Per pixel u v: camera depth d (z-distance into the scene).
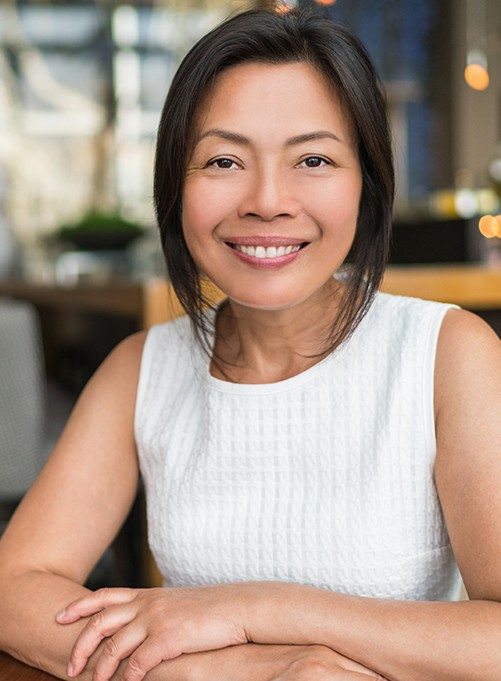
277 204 0.96
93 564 1.17
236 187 0.98
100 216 4.04
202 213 1.00
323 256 1.00
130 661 0.91
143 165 8.30
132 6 8.17
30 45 8.13
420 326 1.05
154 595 0.95
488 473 0.96
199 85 0.98
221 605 0.91
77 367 3.64
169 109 1.01
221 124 0.97
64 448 1.19
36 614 1.02
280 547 1.06
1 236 8.11
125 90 8.26
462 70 8.09
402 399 1.03
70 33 8.17
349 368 1.07
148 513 1.17
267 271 1.00
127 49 8.23
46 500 1.15
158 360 1.20
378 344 1.07
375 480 1.03
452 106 8.13
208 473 1.10
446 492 1.00
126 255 4.14
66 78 8.20
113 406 1.20
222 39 0.97
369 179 1.04
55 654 0.98
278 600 0.90
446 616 0.88
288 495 1.07
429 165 8.20
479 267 2.19
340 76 0.97
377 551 1.02
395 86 8.13
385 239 1.07
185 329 1.20
